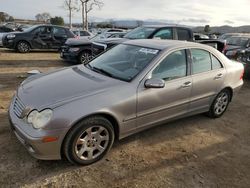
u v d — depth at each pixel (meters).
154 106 3.86
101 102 3.29
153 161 3.62
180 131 4.58
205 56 4.64
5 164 3.29
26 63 10.33
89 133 3.30
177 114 4.29
